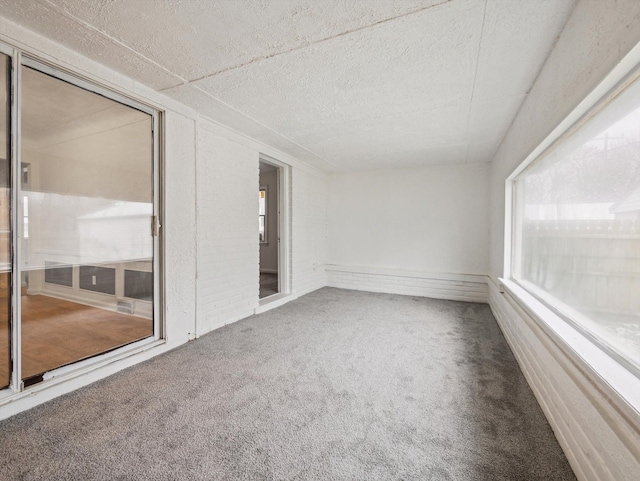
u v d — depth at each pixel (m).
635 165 1.12
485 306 4.06
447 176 4.59
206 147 2.84
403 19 1.48
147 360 2.30
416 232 4.79
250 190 3.45
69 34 1.64
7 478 1.19
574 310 1.60
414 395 1.84
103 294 2.30
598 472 1.06
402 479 1.21
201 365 2.22
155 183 2.41
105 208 2.19
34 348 2.04
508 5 1.37
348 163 4.61
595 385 1.10
